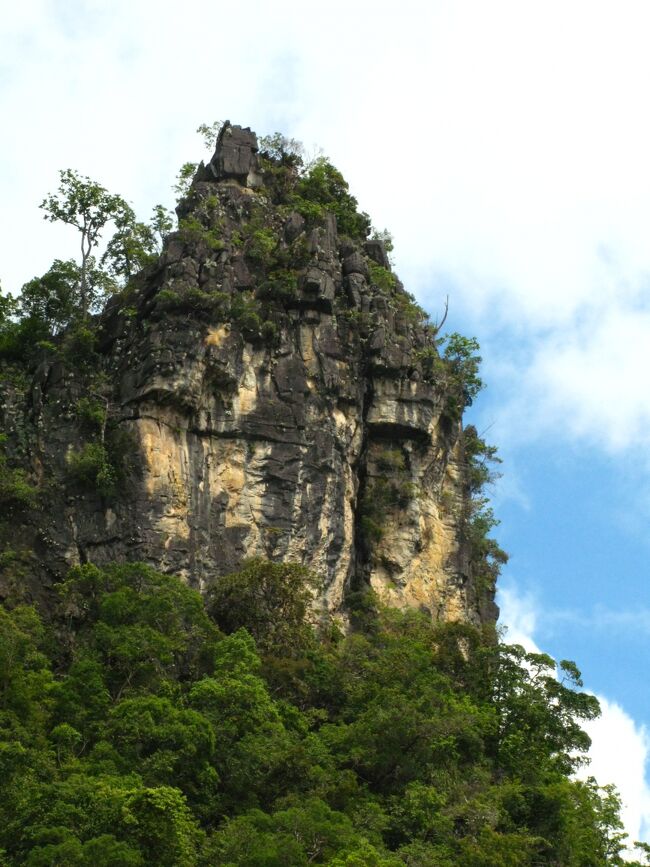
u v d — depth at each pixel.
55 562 87.94
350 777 77.06
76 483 89.50
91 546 88.25
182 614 83.38
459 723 80.94
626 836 83.56
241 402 92.25
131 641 80.19
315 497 92.00
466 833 76.69
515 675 87.88
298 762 75.69
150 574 84.81
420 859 72.38
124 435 89.81
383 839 75.31
